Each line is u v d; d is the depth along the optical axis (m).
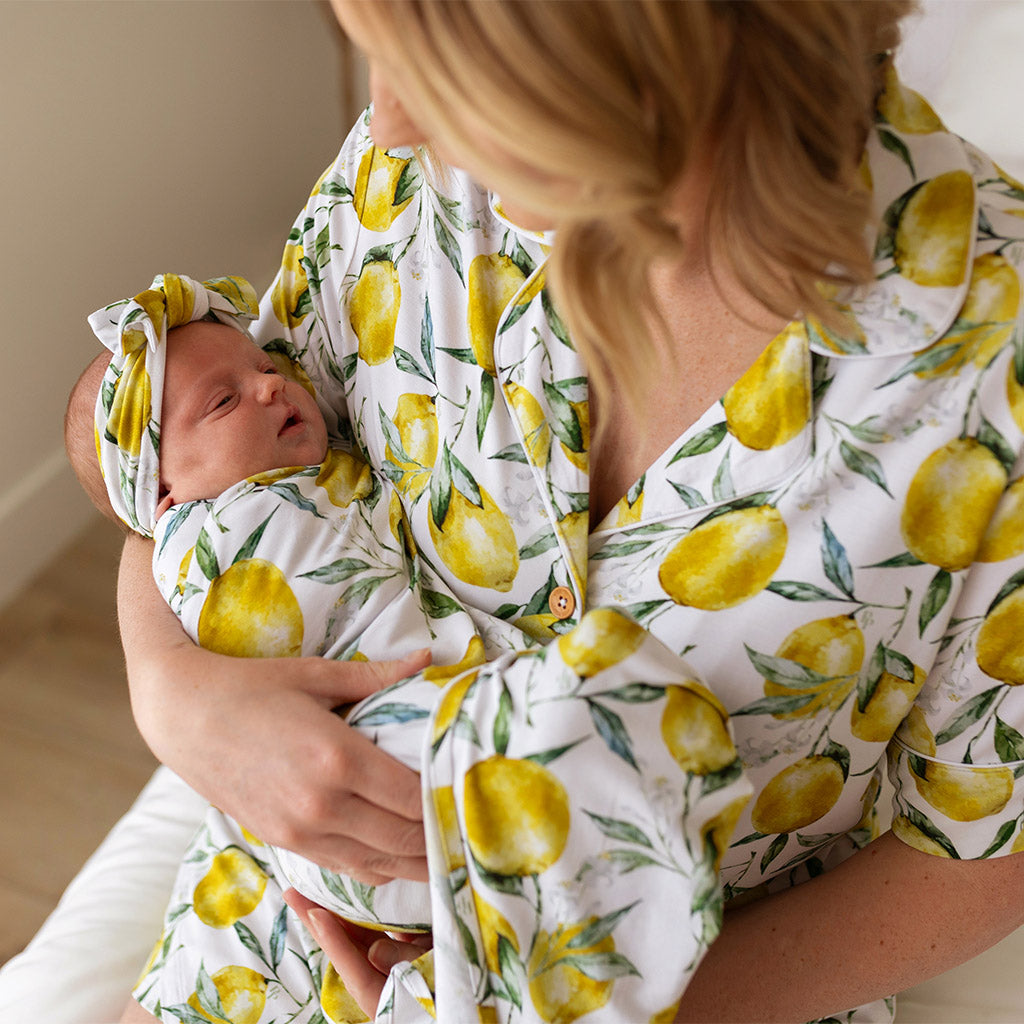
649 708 0.60
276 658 0.75
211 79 2.11
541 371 0.75
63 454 2.06
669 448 0.69
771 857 0.77
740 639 0.67
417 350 0.84
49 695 1.87
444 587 0.83
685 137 0.53
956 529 0.61
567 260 0.56
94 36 1.80
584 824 0.60
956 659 0.65
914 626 0.64
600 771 0.60
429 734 0.63
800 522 0.64
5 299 1.81
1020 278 0.59
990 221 0.60
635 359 0.60
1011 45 1.07
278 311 0.97
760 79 0.55
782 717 0.68
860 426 0.62
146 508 0.94
